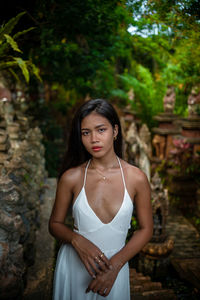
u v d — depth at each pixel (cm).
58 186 134
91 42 415
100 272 116
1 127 246
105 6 290
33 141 391
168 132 750
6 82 425
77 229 128
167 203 320
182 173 592
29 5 312
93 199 124
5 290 132
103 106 122
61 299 135
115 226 123
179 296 287
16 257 153
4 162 222
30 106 626
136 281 288
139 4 229
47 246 256
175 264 342
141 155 514
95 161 129
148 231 129
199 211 500
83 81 536
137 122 948
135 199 131
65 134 1045
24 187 229
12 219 149
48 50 391
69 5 308
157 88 868
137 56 637
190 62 317
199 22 217
